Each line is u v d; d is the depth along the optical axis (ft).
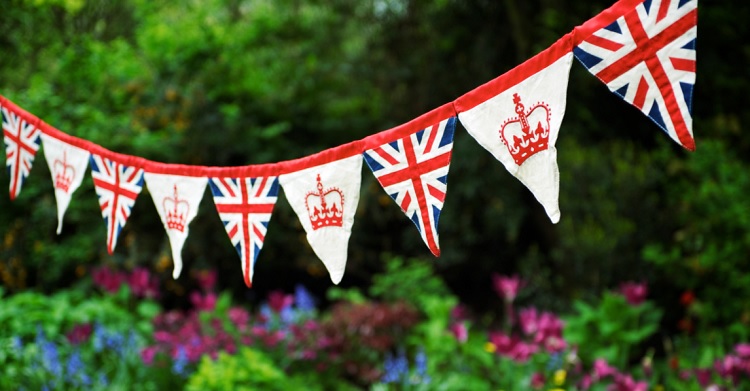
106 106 17.63
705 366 11.51
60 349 11.80
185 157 18.02
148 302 14.40
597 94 17.87
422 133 5.10
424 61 20.94
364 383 13.34
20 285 16.26
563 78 4.55
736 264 13.60
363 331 13.69
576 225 15.33
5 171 15.60
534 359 12.07
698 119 17.21
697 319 14.08
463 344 12.75
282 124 18.89
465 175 18.85
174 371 11.81
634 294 12.59
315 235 5.64
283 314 13.93
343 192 5.47
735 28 16.99
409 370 12.93
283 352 12.88
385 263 20.13
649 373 11.54
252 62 20.88
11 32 17.30
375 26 21.94
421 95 21.01
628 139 17.57
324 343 13.09
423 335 14.11
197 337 12.50
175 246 6.35
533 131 4.69
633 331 12.42
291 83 20.93
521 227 19.53
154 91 18.34
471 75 20.29
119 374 11.19
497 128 4.83
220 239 17.99
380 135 5.29
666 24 4.28
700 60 17.02
